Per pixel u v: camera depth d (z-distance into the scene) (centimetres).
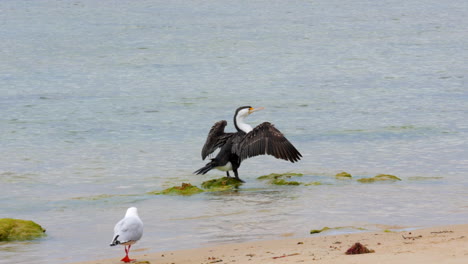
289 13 8831
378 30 7175
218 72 4778
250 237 1454
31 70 4803
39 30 7088
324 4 9888
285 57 5462
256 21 7988
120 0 10306
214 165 2014
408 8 9381
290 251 1254
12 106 3538
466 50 5788
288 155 1933
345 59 5359
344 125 3084
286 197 1859
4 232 1498
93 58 5388
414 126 3023
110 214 1738
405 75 4628
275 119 3272
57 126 3066
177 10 9125
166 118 3281
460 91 4003
